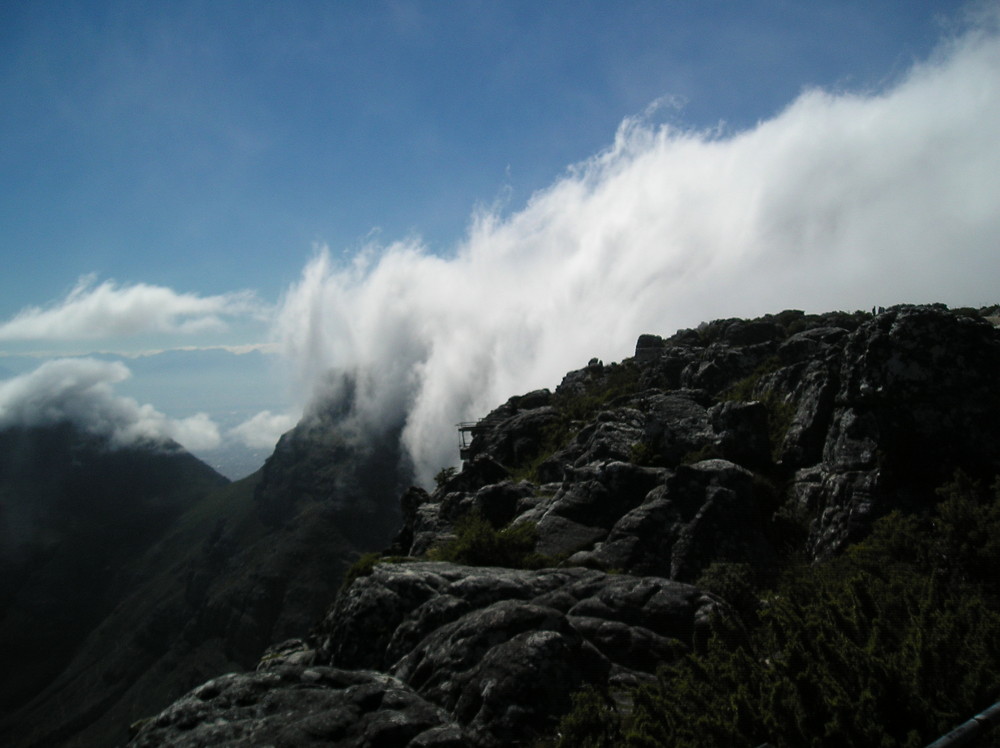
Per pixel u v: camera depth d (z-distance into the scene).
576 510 26.36
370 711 11.60
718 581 17.89
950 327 21.97
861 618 10.41
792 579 18.72
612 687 13.37
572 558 22.78
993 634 9.16
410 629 17.33
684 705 10.09
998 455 19.72
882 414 21.59
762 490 24.00
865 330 23.80
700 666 10.81
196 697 12.39
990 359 21.47
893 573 14.93
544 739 11.56
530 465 48.03
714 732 8.73
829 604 10.67
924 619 9.84
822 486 22.62
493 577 18.05
